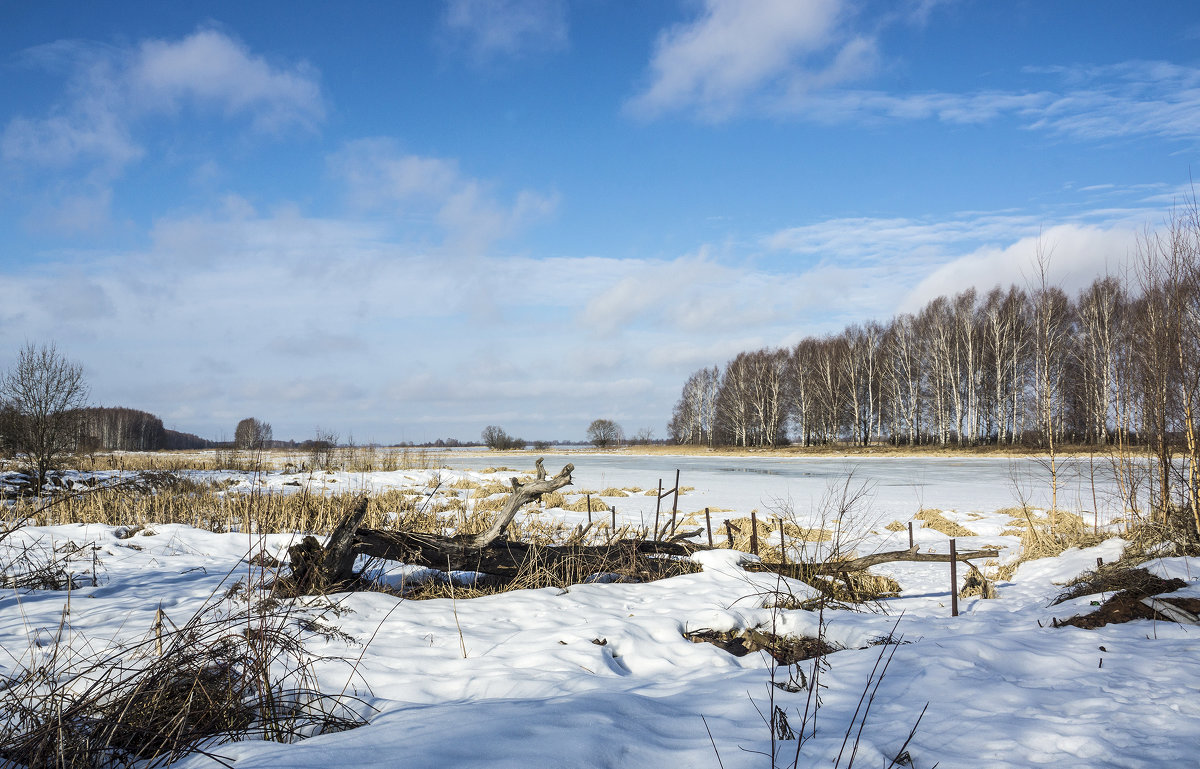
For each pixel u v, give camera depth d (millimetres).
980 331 49344
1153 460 10758
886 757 3078
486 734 3154
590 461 50031
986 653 4805
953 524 14773
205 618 5754
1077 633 5570
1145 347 11016
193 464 27047
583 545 8641
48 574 7512
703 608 6426
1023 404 45812
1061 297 39625
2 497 14477
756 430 66562
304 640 5090
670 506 19094
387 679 4457
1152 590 6520
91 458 24172
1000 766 2992
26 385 18688
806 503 19391
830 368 57625
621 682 4477
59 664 4594
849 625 5820
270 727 3602
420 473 26344
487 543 7566
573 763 2855
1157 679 4242
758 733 3393
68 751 3316
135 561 9109
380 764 2795
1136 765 2988
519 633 5543
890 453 47156
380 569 8172
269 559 6762
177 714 3572
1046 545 11445
